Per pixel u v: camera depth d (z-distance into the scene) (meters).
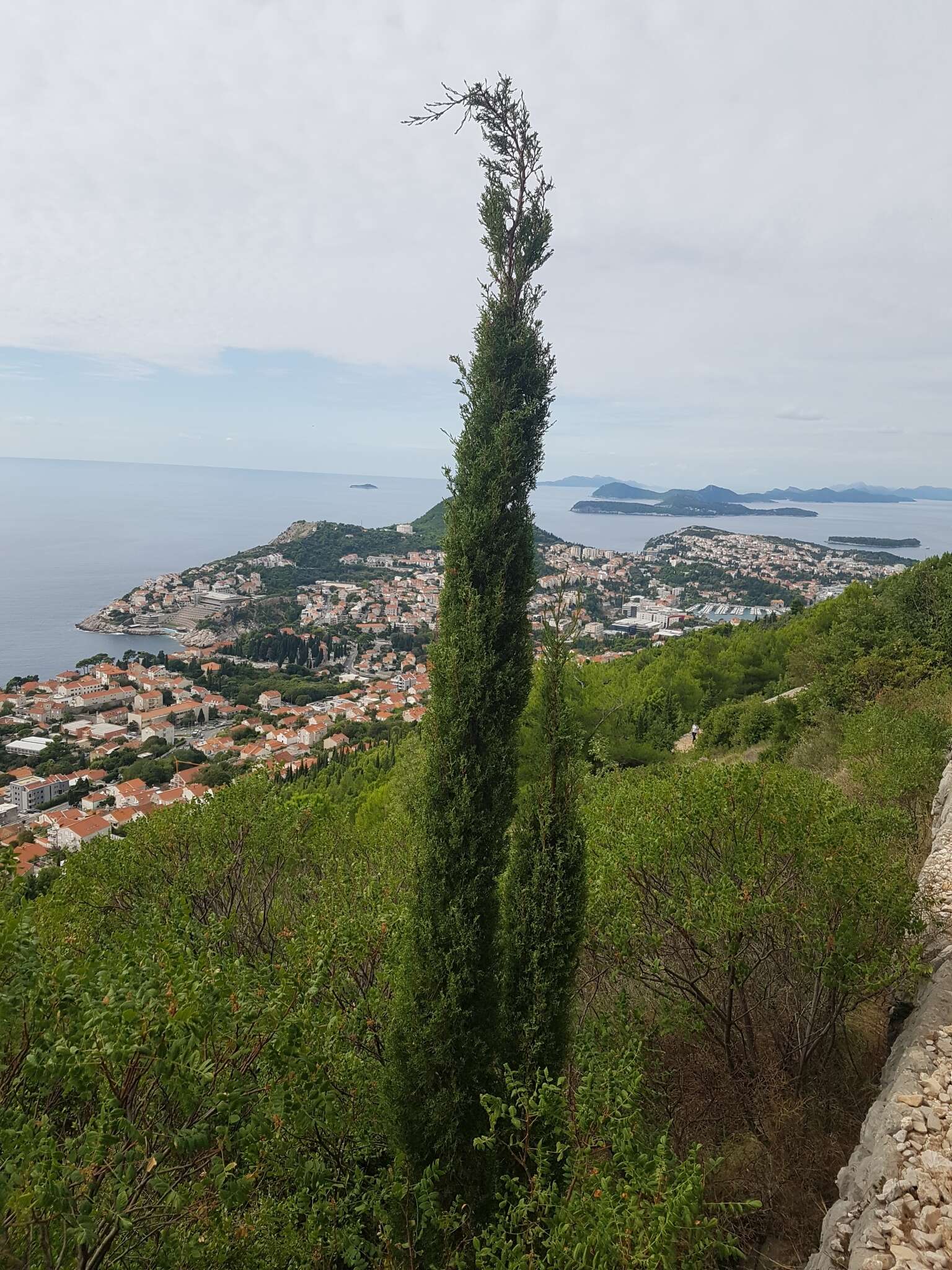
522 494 4.52
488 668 4.30
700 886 5.16
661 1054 5.29
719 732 22.89
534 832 4.39
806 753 15.97
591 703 21.19
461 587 4.36
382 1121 4.31
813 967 4.68
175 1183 3.04
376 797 18.58
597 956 5.58
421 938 4.32
